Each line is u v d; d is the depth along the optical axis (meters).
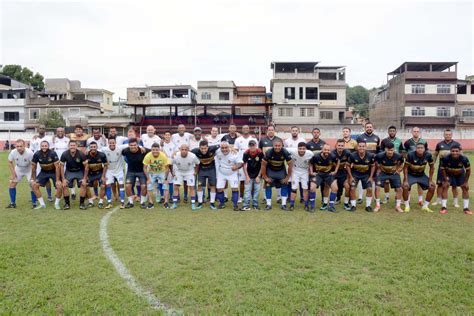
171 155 10.47
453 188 9.25
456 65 44.59
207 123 42.78
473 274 4.66
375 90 58.41
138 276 4.57
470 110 46.09
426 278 4.52
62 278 4.51
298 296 4.03
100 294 4.08
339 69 48.84
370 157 8.62
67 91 53.81
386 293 4.12
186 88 49.56
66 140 10.65
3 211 8.52
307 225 7.21
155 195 10.09
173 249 5.64
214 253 5.45
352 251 5.52
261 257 5.28
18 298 4.00
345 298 3.99
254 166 8.81
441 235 6.44
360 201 9.88
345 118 49.53
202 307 3.82
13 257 5.25
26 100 49.03
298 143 9.09
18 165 9.02
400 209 8.65
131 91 50.97
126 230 6.79
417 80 44.75
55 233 6.54
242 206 9.27
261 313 3.67
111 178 9.09
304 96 46.50
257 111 49.22
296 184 8.84
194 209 8.86
